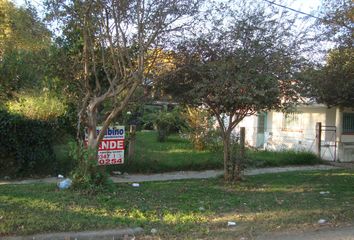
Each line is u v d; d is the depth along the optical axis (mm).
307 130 20562
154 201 9094
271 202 9539
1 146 11297
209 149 18062
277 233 7320
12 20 12633
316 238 7074
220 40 10461
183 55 10359
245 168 12773
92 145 9664
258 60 10297
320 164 17703
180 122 21781
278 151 19297
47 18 9359
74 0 8758
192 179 12500
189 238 6871
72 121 12078
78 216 7445
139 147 18656
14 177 11422
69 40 9969
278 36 10523
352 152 19078
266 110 11578
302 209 8953
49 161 11898
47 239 6422
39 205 7969
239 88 10219
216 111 11625
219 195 10117
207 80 10336
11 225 6664
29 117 11609
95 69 9664
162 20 8898
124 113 12547
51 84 10297
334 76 14188
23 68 9648
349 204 9617
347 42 13234
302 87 10906
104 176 9664
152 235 6973
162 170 13805
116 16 8789
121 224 7238
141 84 10086
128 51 9266
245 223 7801
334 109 19578
